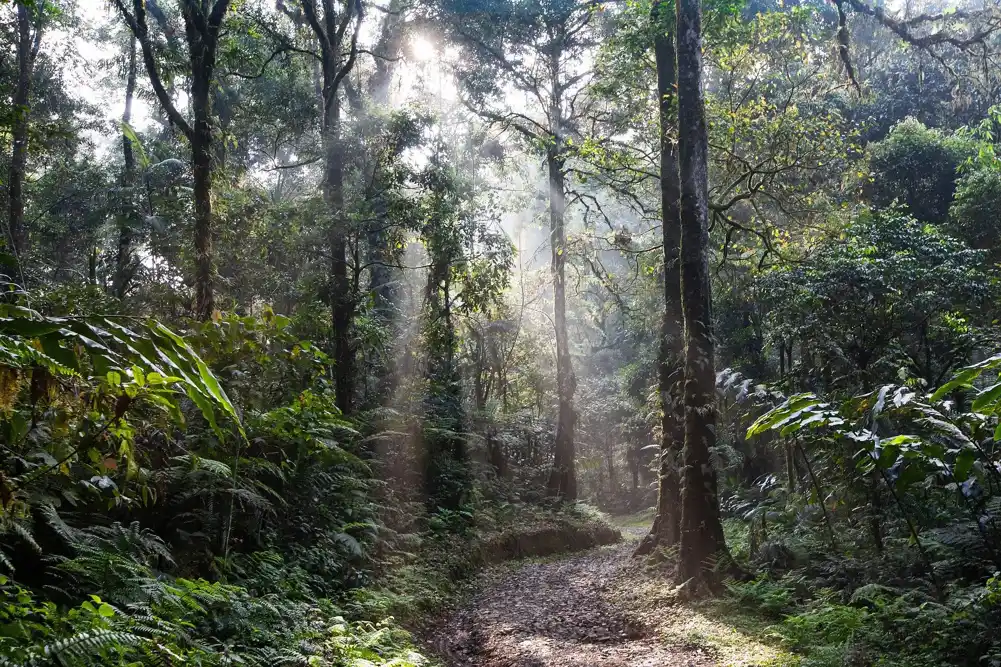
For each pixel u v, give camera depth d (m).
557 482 21.77
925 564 7.47
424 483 15.57
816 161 15.16
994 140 20.98
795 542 9.46
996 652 5.23
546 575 12.72
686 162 10.38
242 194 15.66
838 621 6.66
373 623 7.60
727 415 13.82
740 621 7.79
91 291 9.32
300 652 5.69
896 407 5.64
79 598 4.91
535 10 22.38
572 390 22.56
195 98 11.84
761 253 17.16
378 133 16.33
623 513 31.39
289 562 7.95
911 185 22.14
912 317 12.32
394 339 19.70
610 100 18.70
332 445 8.49
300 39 19.58
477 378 23.98
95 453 3.63
